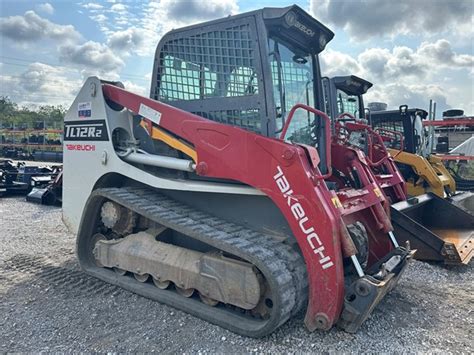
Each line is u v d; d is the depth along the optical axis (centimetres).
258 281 306
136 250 386
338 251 296
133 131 428
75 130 450
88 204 425
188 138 359
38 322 332
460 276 477
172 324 330
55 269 458
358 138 595
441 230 612
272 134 345
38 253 525
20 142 2955
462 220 614
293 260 316
